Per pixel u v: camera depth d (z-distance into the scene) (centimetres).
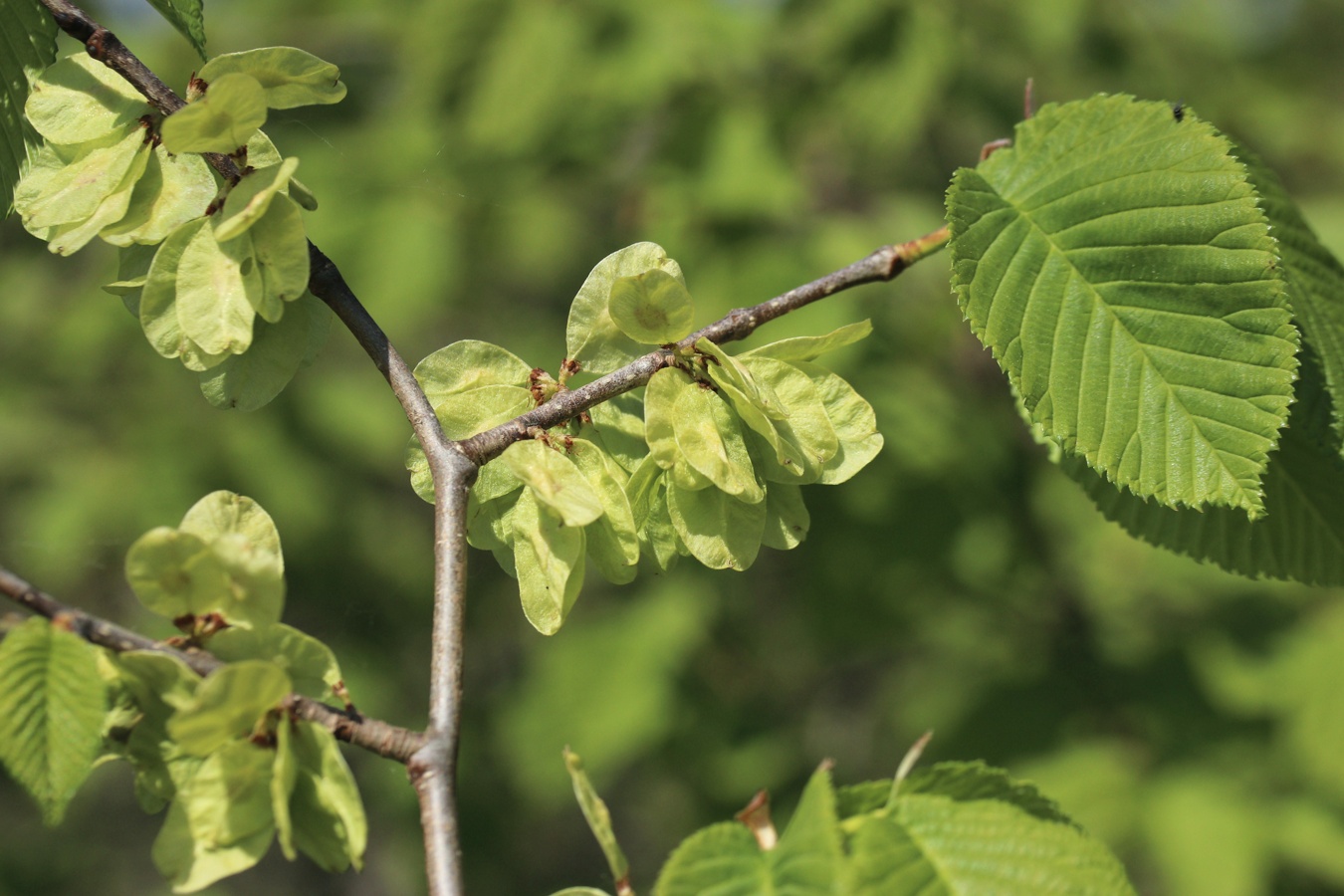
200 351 153
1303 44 812
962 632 500
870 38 459
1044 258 187
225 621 132
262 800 129
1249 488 170
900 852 136
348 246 473
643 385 163
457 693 137
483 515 161
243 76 141
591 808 132
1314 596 483
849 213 530
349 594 584
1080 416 179
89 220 158
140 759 132
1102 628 487
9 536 524
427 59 475
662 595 548
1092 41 498
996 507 484
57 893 688
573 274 601
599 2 484
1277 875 401
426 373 166
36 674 123
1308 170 594
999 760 434
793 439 162
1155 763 425
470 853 641
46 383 539
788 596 575
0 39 187
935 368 504
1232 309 176
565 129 493
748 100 489
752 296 443
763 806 145
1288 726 431
